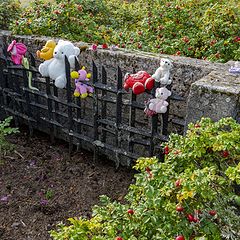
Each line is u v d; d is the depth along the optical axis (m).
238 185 2.65
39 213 3.57
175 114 3.74
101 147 4.25
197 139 2.58
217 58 4.79
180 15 5.68
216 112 2.93
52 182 4.01
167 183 2.28
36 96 4.74
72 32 5.31
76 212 3.57
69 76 4.07
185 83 3.62
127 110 4.07
